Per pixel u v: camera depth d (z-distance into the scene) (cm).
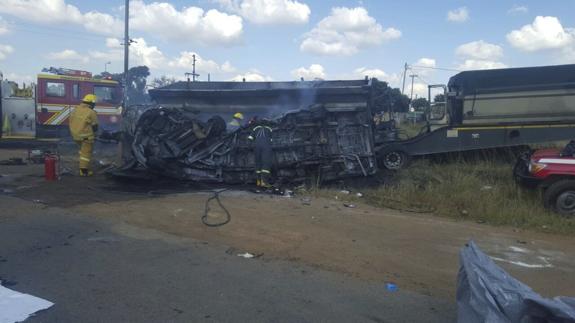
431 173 1099
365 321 384
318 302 418
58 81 1631
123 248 556
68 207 757
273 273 488
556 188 764
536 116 1257
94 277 461
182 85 1381
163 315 383
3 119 1603
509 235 676
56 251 538
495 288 275
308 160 1018
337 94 1061
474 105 1269
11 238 583
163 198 859
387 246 598
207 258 529
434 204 845
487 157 1266
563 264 549
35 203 779
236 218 718
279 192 935
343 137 1041
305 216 748
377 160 1255
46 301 403
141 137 980
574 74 1238
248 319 380
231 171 1020
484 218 771
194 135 1009
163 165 966
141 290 432
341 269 507
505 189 894
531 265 543
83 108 1070
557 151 840
